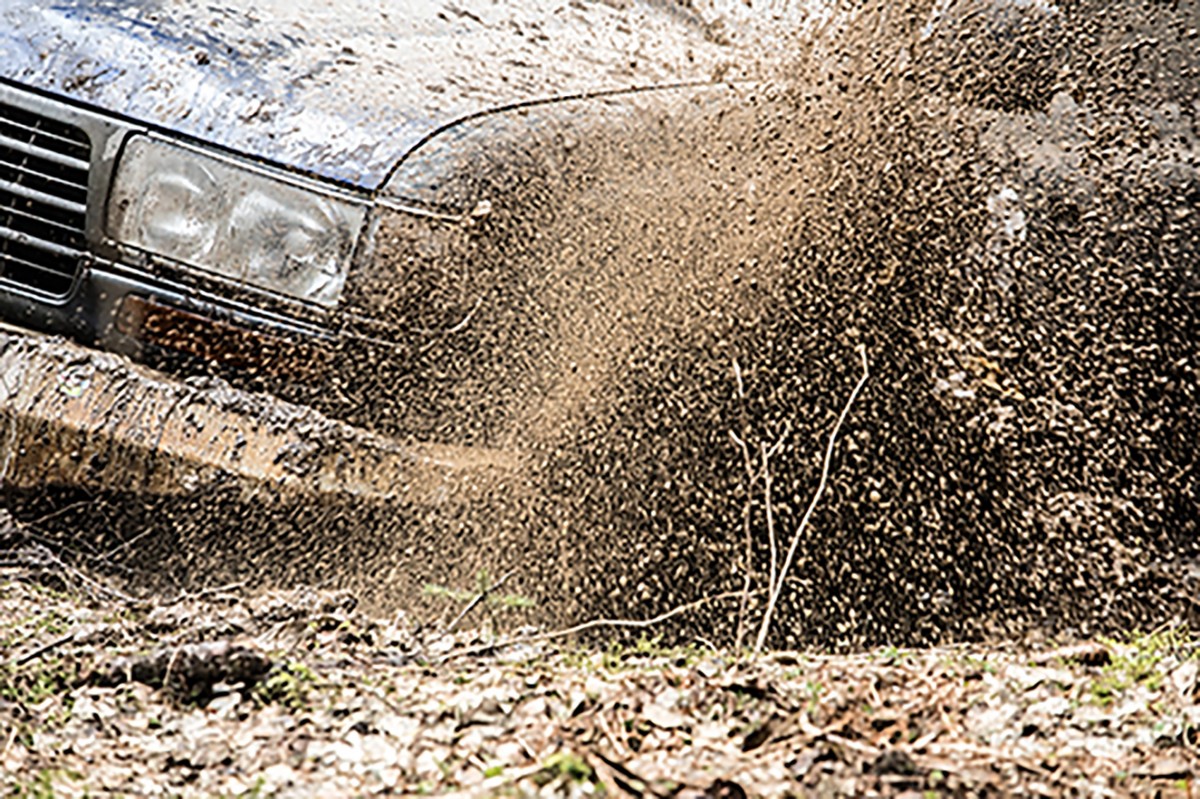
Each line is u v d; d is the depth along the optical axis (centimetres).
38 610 595
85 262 649
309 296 636
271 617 600
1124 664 542
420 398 645
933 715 481
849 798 408
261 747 461
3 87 656
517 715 472
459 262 643
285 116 648
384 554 637
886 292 736
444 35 727
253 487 616
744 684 484
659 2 826
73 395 619
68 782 436
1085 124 805
